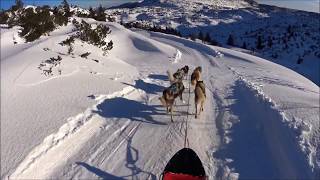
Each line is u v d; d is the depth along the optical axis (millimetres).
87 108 12789
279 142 10438
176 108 14086
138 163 9688
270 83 19688
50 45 19344
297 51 129000
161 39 47094
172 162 8312
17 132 10453
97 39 24156
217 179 8836
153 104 14594
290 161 9172
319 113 12680
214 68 24625
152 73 20766
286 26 182500
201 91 12906
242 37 174500
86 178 8969
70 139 10750
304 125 11016
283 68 29844
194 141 11023
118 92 15125
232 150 10383
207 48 36906
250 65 27453
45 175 9062
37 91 13219
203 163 9625
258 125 12102
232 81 19766
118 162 9727
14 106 11781
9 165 8961
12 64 14914
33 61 15734
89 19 35125
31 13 22047
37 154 9578
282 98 15156
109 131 11680
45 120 11352
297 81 22594
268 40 146500
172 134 11500
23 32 19922
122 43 29953
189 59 28688
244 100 15375
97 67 18500
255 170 9250
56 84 14352
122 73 19000
